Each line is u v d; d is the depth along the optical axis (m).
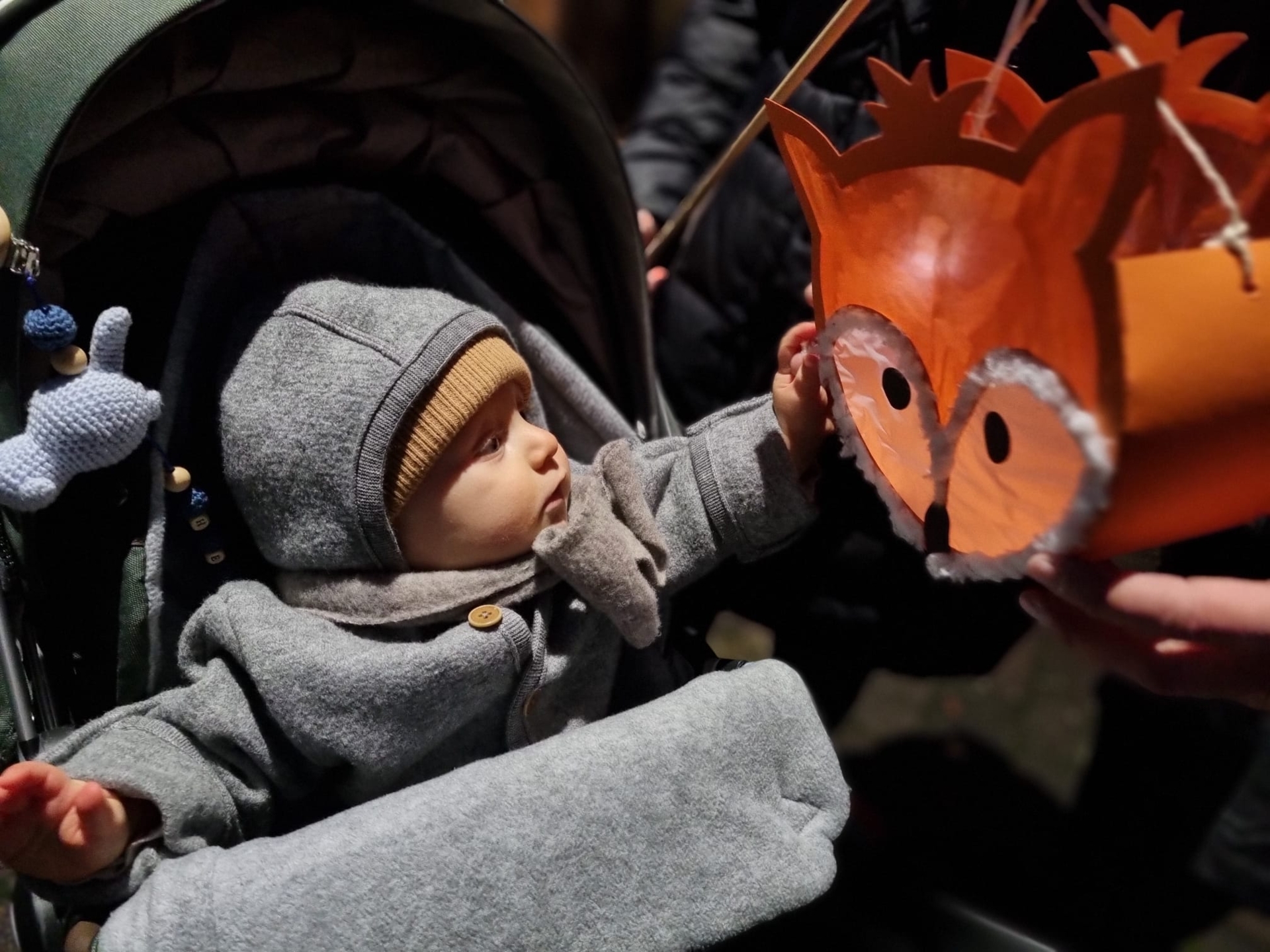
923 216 0.55
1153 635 0.53
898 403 0.60
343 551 0.73
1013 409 0.51
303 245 0.81
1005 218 0.49
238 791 0.71
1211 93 0.50
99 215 0.72
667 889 0.63
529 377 0.78
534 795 0.62
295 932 0.58
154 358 0.77
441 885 0.60
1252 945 1.33
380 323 0.72
